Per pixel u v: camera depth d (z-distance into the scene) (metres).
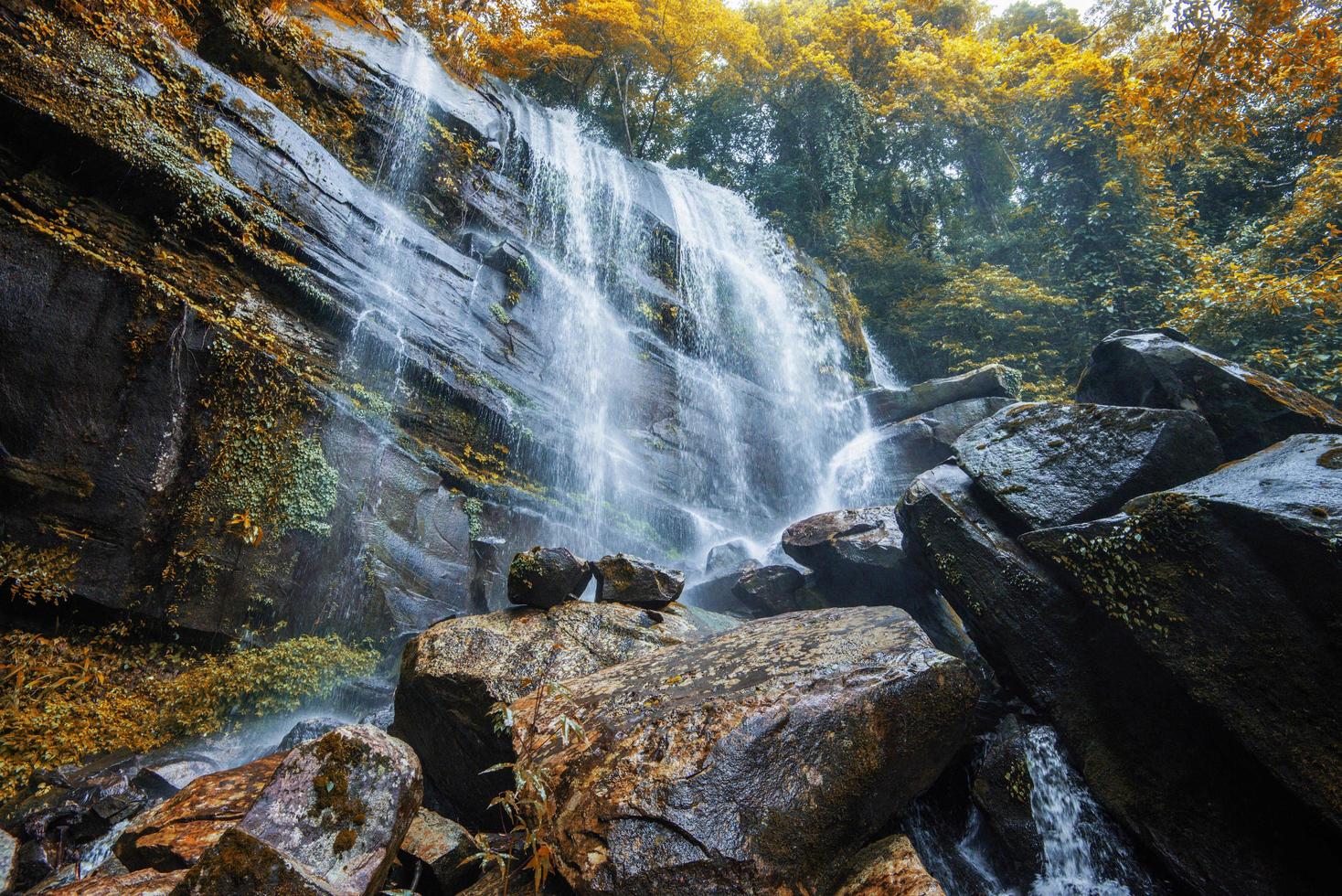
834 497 12.67
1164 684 3.58
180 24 8.94
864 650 3.50
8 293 5.73
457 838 3.13
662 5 18.67
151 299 6.45
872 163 24.05
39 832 4.00
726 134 24.23
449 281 10.17
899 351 20.36
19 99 6.08
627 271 14.09
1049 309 17.72
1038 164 21.12
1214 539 3.32
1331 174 12.93
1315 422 4.28
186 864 2.91
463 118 12.12
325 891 2.11
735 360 15.40
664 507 11.79
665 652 4.14
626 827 2.59
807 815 2.74
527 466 9.95
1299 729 2.91
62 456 5.82
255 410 6.96
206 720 5.82
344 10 12.01
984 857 3.71
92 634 5.86
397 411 8.45
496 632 4.65
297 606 6.82
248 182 7.90
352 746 2.65
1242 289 10.93
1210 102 8.61
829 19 23.09
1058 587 4.11
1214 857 3.17
